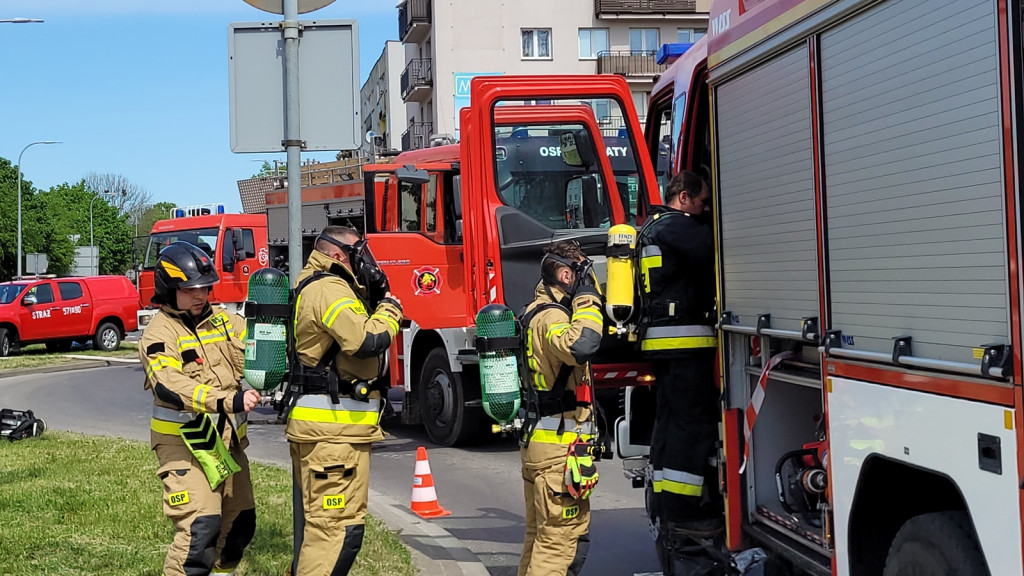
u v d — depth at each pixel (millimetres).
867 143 3219
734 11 4199
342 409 4371
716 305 4465
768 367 4055
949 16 2791
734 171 4246
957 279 2766
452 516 7617
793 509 4012
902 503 3424
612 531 6930
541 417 4488
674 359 4605
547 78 7715
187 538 4359
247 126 4949
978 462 2697
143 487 7852
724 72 4285
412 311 10422
